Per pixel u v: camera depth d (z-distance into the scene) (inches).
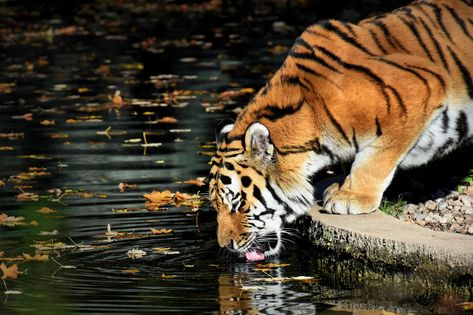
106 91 853.2
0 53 1090.7
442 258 393.7
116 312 368.2
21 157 629.0
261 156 435.8
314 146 444.5
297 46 455.5
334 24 457.7
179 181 565.3
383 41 453.7
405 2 1342.3
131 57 1043.9
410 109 440.8
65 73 952.3
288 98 443.2
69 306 375.6
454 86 456.4
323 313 364.5
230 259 438.9
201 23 1315.2
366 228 431.2
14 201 531.8
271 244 452.4
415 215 468.8
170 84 875.4
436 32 462.0
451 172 528.7
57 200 532.4
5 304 378.9
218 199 441.7
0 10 1465.3
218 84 866.8
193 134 679.7
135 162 610.9
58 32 1253.7
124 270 422.6
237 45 1102.4
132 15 1428.4
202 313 366.6
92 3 1561.3
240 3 1524.4
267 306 373.7
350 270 425.1
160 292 392.2
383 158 447.5
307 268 426.9
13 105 799.1
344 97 438.9
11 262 435.2
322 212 460.8
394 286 400.8
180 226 485.7
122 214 506.0
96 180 571.5
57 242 462.0
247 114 445.7
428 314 361.7
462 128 465.7
